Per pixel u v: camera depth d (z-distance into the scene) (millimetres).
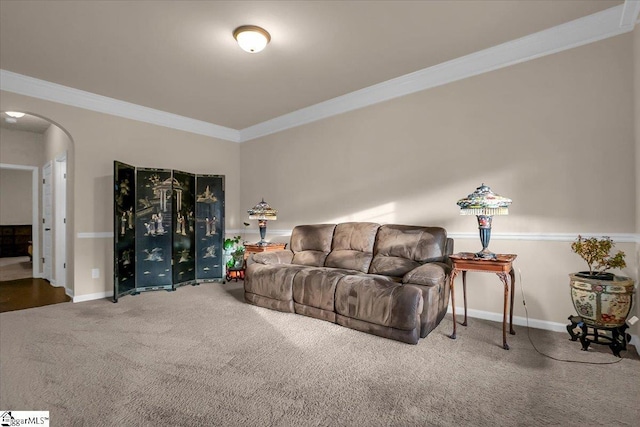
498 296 3029
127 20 2598
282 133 5012
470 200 2555
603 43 2598
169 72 3523
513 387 1833
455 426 1502
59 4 2395
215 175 5117
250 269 3631
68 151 4359
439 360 2178
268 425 1512
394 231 3363
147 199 4363
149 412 1606
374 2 2408
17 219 9297
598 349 2348
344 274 3021
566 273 2721
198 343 2484
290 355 2262
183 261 4664
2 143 5496
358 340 2527
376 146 3918
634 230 2461
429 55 3203
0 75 3451
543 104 2848
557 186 2773
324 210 4434
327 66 3412
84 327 2877
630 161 2484
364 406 1658
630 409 1620
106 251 4266
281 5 2434
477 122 3189
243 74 3582
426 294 2533
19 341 2545
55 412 1607
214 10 2484
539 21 2670
